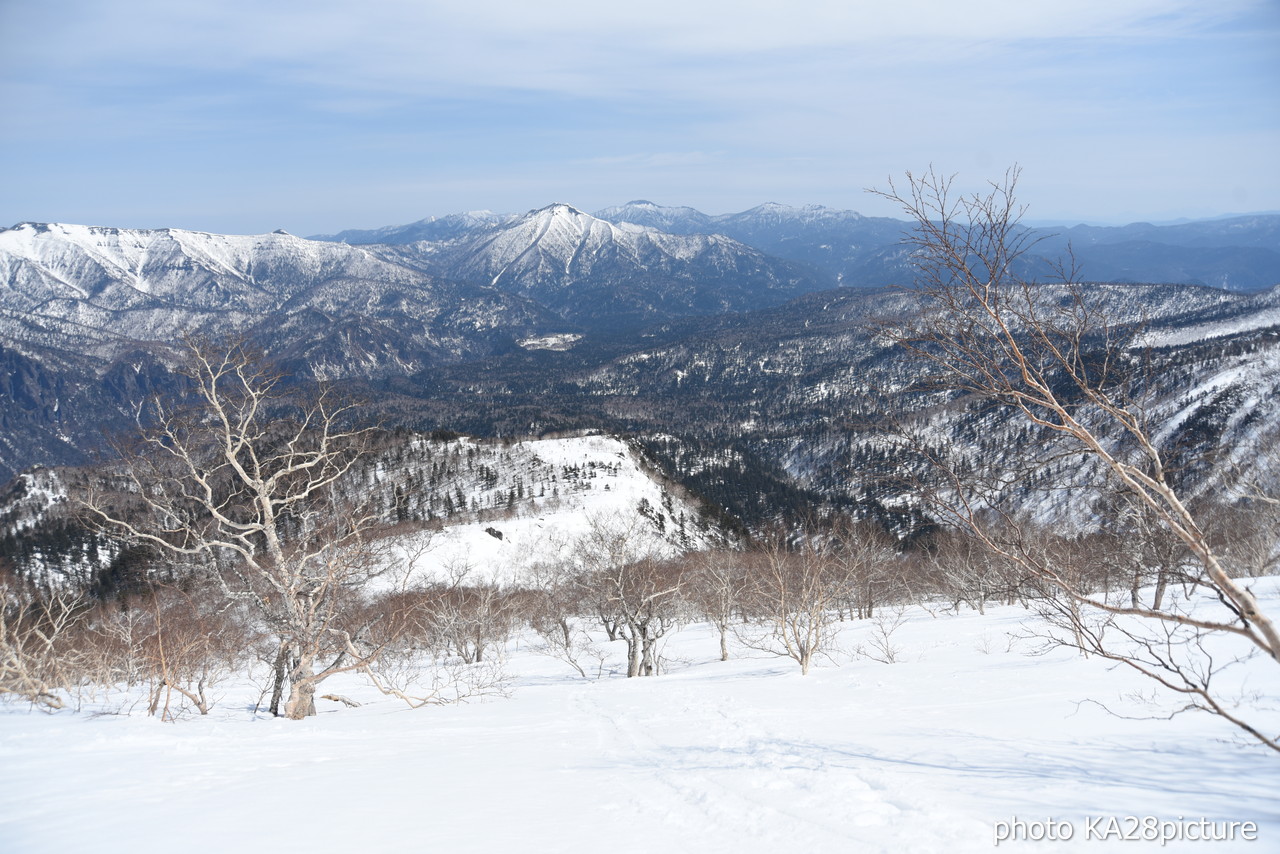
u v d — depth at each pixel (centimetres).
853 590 5100
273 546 2550
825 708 2244
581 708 2625
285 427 2778
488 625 5675
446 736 2031
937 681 2648
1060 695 2083
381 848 957
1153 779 1134
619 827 1036
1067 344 921
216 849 964
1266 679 1973
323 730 2134
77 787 1355
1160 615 834
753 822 1023
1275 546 3369
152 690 2586
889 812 1023
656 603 4403
